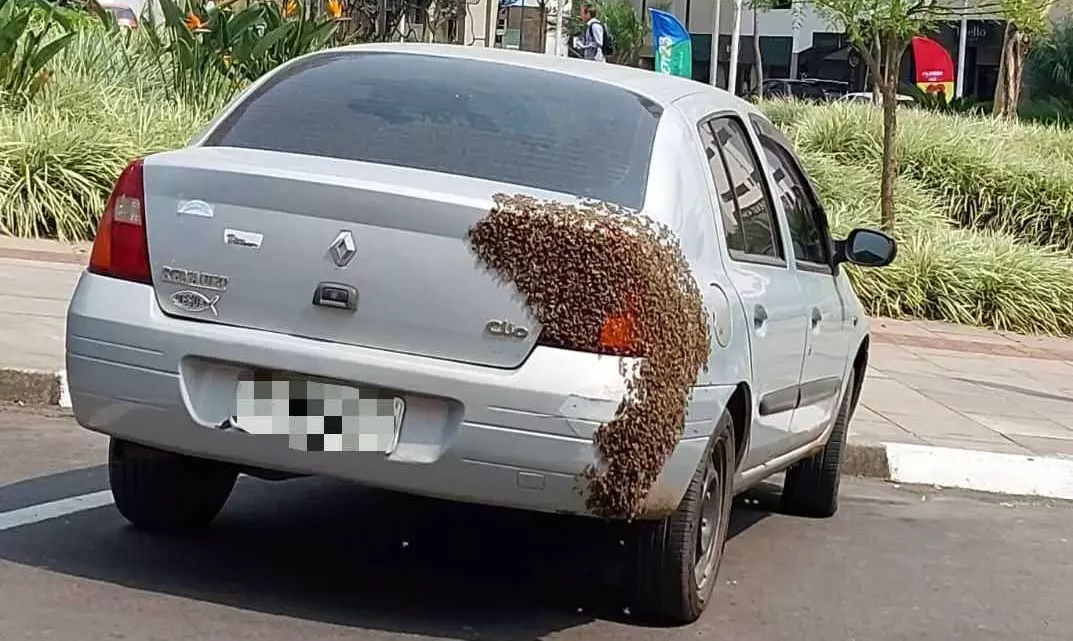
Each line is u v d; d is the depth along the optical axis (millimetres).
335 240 4707
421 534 6285
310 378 4719
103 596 5090
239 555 5723
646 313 4637
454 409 4621
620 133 5266
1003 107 24062
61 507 6148
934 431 9250
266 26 16953
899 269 14633
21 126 13047
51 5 15930
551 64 5711
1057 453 8922
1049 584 6469
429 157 5117
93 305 4902
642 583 5168
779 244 6191
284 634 4867
